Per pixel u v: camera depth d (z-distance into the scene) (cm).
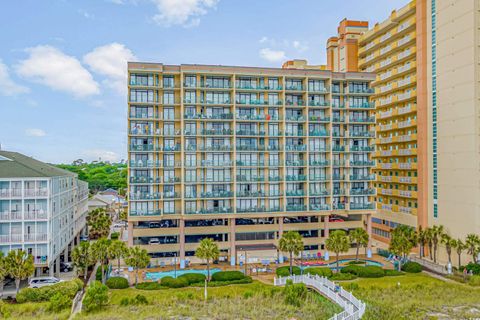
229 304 4128
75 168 18988
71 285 4472
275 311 3916
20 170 4891
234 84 6159
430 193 6381
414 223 6744
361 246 6831
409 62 7256
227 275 5184
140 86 5925
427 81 6450
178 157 6166
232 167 6216
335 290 4434
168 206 6112
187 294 4412
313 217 6825
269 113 6494
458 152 5800
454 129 5875
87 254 4956
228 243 6247
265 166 6325
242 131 6225
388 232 7725
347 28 8525
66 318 3759
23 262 4228
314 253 6544
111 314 3797
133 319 3641
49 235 4838
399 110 7244
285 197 6366
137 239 6091
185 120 6066
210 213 6081
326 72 6525
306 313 3856
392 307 3997
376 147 8294
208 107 6259
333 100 6788
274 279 4969
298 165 6438
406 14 6969
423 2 6469
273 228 6475
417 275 5434
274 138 6475
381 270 5406
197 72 6050
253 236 6450
